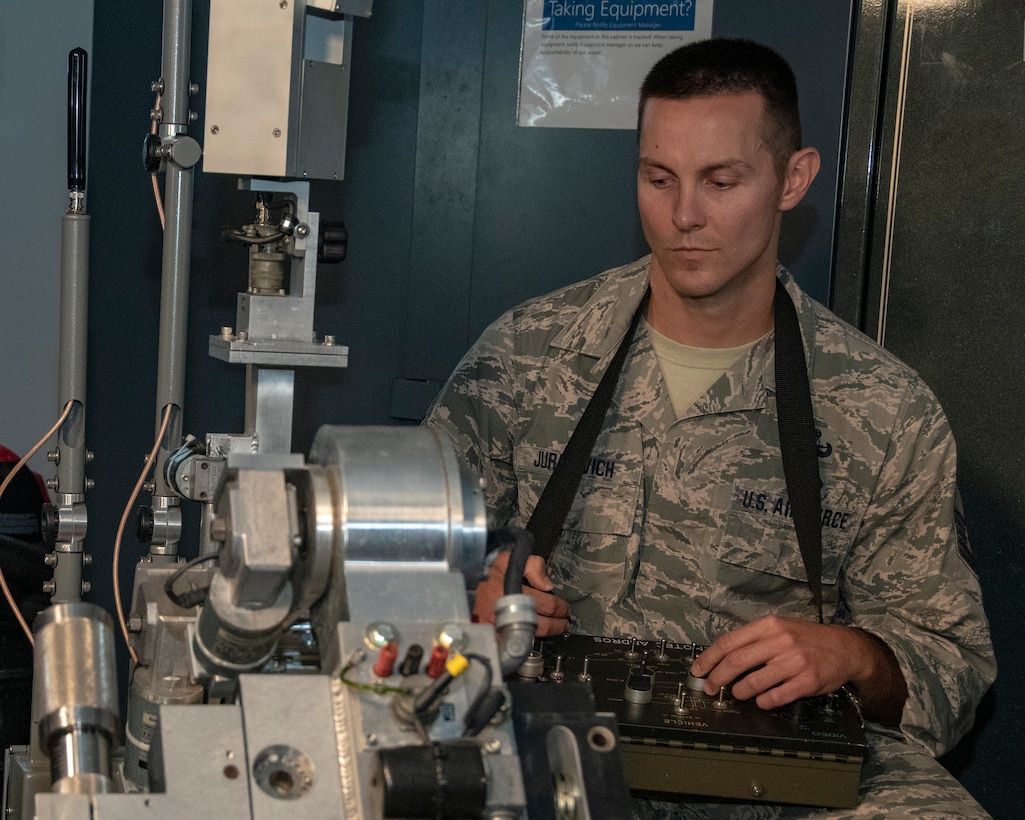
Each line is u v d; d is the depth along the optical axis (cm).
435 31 241
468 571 95
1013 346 231
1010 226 229
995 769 237
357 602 89
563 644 166
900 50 233
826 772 138
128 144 242
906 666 171
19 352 267
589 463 193
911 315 238
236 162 169
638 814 158
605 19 238
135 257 245
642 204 179
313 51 171
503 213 246
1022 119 226
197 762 83
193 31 238
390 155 245
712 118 168
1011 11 224
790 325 184
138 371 248
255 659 100
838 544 188
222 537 94
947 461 186
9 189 262
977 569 237
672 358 193
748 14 235
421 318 249
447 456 97
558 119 242
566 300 205
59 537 193
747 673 156
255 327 169
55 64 261
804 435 178
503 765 84
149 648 121
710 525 189
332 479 94
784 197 187
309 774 83
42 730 91
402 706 84
